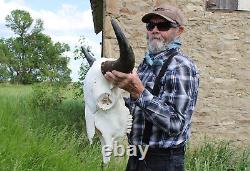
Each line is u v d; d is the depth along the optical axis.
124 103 3.48
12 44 60.91
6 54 60.09
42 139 6.65
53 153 5.96
